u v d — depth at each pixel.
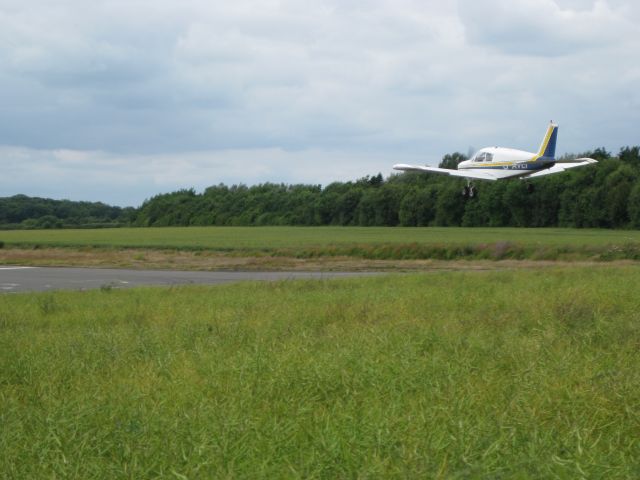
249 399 6.90
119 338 10.84
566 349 8.83
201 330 11.39
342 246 41.53
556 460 4.89
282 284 20.50
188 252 45.25
